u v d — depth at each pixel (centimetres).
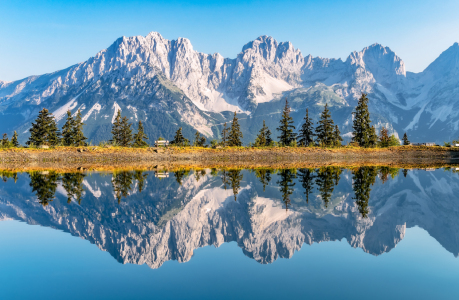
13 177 4997
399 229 2156
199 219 2638
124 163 8281
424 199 3269
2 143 10250
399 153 9719
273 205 3048
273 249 1794
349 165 7469
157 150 9062
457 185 4262
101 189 3934
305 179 4753
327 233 2073
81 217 2564
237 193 3781
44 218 2488
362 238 1962
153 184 4453
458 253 1670
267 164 7962
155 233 2198
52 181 4556
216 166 7444
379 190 3775
